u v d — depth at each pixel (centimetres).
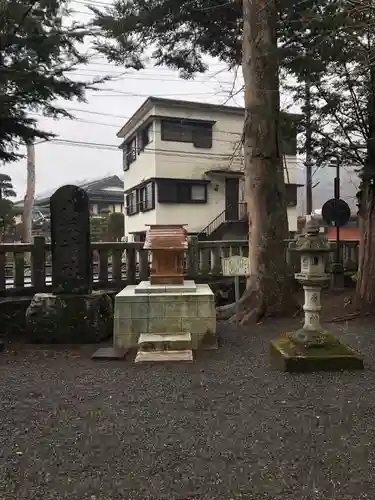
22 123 816
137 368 558
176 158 2392
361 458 311
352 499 263
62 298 734
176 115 2370
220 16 938
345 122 994
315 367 518
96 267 1106
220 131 2469
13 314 804
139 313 654
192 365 564
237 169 2473
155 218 2377
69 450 331
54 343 727
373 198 907
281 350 542
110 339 761
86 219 742
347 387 460
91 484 284
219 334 749
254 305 853
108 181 4422
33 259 857
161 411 406
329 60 845
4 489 281
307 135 1062
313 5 815
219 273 1060
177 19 909
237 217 2538
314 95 1004
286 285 877
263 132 843
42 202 4103
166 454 322
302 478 287
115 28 841
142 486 281
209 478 288
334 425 367
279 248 865
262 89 833
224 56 1067
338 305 987
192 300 653
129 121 2647
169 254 714
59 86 763
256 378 500
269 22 825
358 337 702
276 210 861
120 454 323
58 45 756
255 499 265
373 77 853
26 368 571
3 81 727
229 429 363
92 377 521
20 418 396
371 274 908
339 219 1286
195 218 2453
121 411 408
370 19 697
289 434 351
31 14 748
